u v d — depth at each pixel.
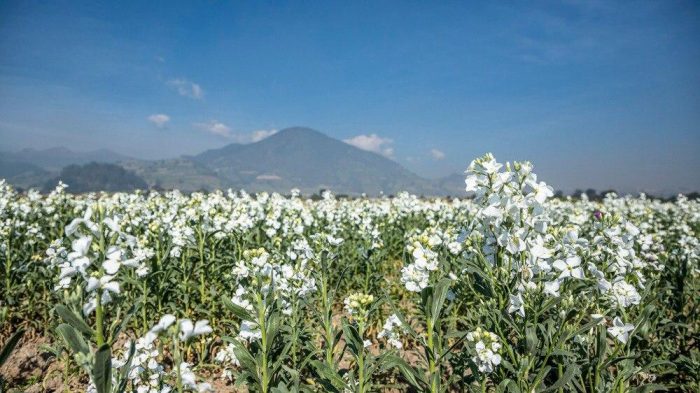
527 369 3.15
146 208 10.58
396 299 6.85
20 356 5.37
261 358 3.30
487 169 3.42
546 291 3.32
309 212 12.85
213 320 5.59
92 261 2.50
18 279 6.70
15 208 9.46
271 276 3.47
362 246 8.16
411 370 3.36
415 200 14.35
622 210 15.47
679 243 7.06
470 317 4.67
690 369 4.13
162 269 5.71
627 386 3.62
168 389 3.19
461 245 5.07
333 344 3.77
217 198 10.13
